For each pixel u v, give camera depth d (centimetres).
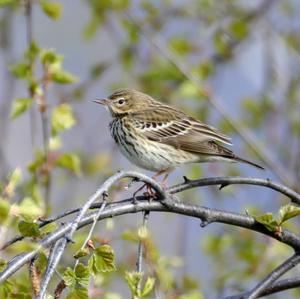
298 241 844
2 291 698
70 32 1683
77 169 1215
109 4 1577
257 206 1533
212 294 1379
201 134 1349
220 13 1764
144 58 1694
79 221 683
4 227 669
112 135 1393
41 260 690
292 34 1775
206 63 1678
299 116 1725
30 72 1194
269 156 1530
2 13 1460
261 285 826
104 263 695
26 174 1487
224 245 1452
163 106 1395
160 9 1702
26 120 1548
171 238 1508
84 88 1562
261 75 1758
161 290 903
